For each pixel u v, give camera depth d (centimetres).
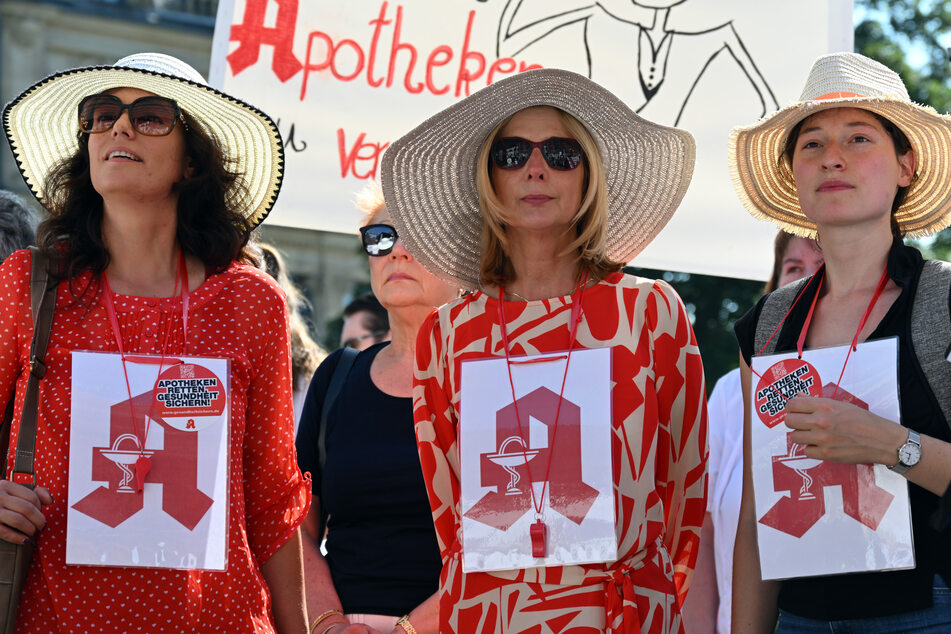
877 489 755
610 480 743
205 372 781
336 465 966
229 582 776
